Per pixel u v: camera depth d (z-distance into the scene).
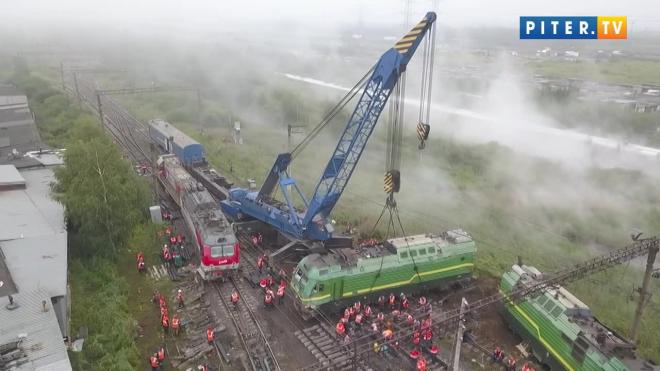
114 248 34.66
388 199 32.62
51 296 24.55
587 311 25.44
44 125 69.69
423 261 31.58
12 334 21.09
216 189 47.69
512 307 28.91
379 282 30.36
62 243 30.41
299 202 49.75
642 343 29.50
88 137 42.69
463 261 33.34
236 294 30.61
